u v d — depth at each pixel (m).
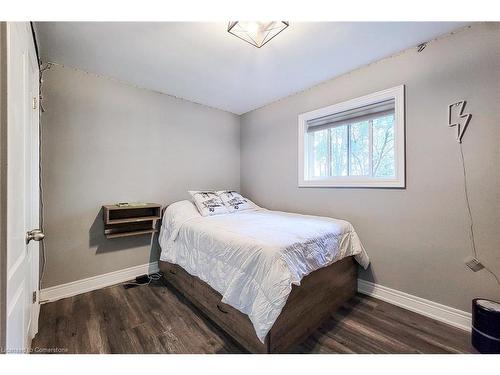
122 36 1.77
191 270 1.92
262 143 3.36
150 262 2.70
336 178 2.54
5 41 0.70
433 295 1.82
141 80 2.52
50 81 2.11
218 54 2.04
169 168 2.93
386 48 1.94
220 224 2.06
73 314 1.84
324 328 1.67
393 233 2.04
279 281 1.28
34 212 1.55
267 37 1.78
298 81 2.57
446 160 1.75
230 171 3.61
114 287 2.35
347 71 2.34
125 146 2.56
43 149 2.06
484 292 1.60
